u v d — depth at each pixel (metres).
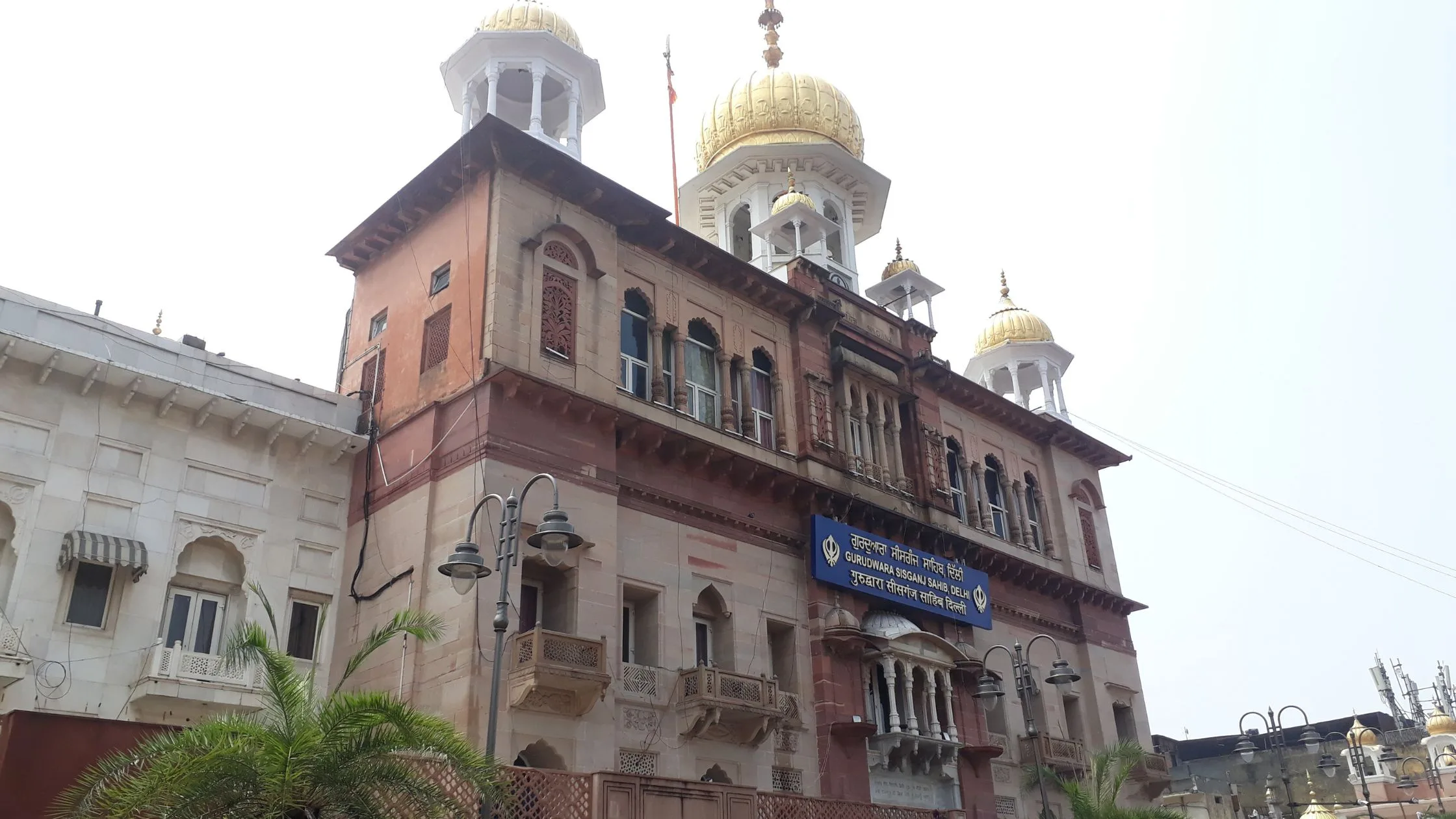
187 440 21.33
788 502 26.09
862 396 29.75
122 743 13.67
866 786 24.34
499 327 21.70
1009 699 30.44
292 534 22.20
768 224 34.38
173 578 20.42
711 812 17.19
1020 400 42.28
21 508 18.92
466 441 21.05
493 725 13.65
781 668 24.77
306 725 12.14
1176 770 53.16
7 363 19.47
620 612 21.58
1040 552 34.66
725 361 26.50
